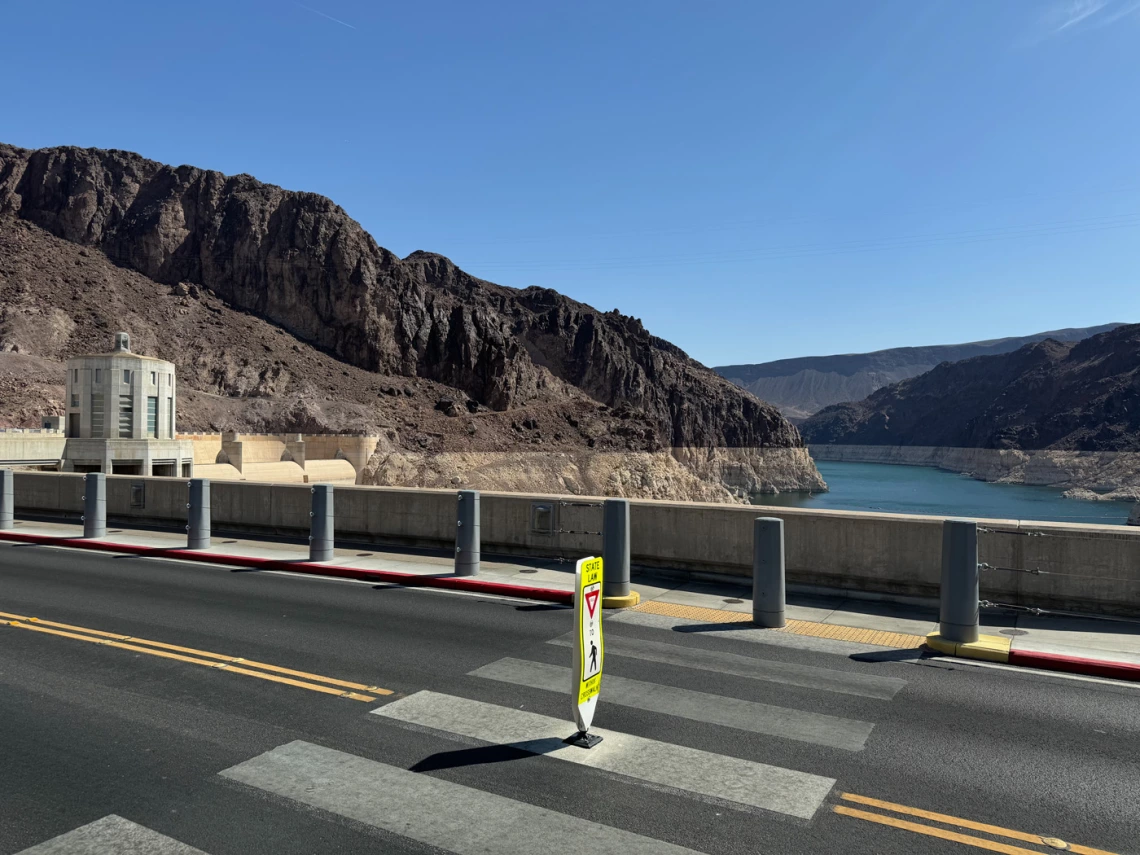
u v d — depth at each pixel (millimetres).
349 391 140000
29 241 139500
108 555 15641
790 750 6152
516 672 8055
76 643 9062
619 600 10953
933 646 8969
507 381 166875
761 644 9164
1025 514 192875
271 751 6082
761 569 10000
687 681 7816
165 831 4883
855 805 5258
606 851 4645
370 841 4766
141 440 43281
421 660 8445
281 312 155250
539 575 12703
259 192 161625
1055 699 7387
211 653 8664
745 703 7203
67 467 41969
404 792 5398
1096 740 6410
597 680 6441
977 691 7598
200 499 15680
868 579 11273
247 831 4879
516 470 126500
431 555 14852
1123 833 4926
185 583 12656
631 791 5430
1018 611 10273
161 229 151875
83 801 5273
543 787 5477
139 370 44094
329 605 11078
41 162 151250
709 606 11062
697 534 12672
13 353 102438
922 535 10961
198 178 160250
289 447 99500
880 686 7715
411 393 149875
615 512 11070
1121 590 9953
